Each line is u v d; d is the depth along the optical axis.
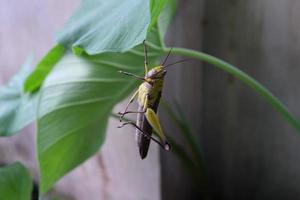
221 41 0.56
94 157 0.60
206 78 0.58
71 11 0.57
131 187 0.57
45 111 0.42
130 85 0.44
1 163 0.78
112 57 0.42
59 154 0.43
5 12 0.67
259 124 0.56
